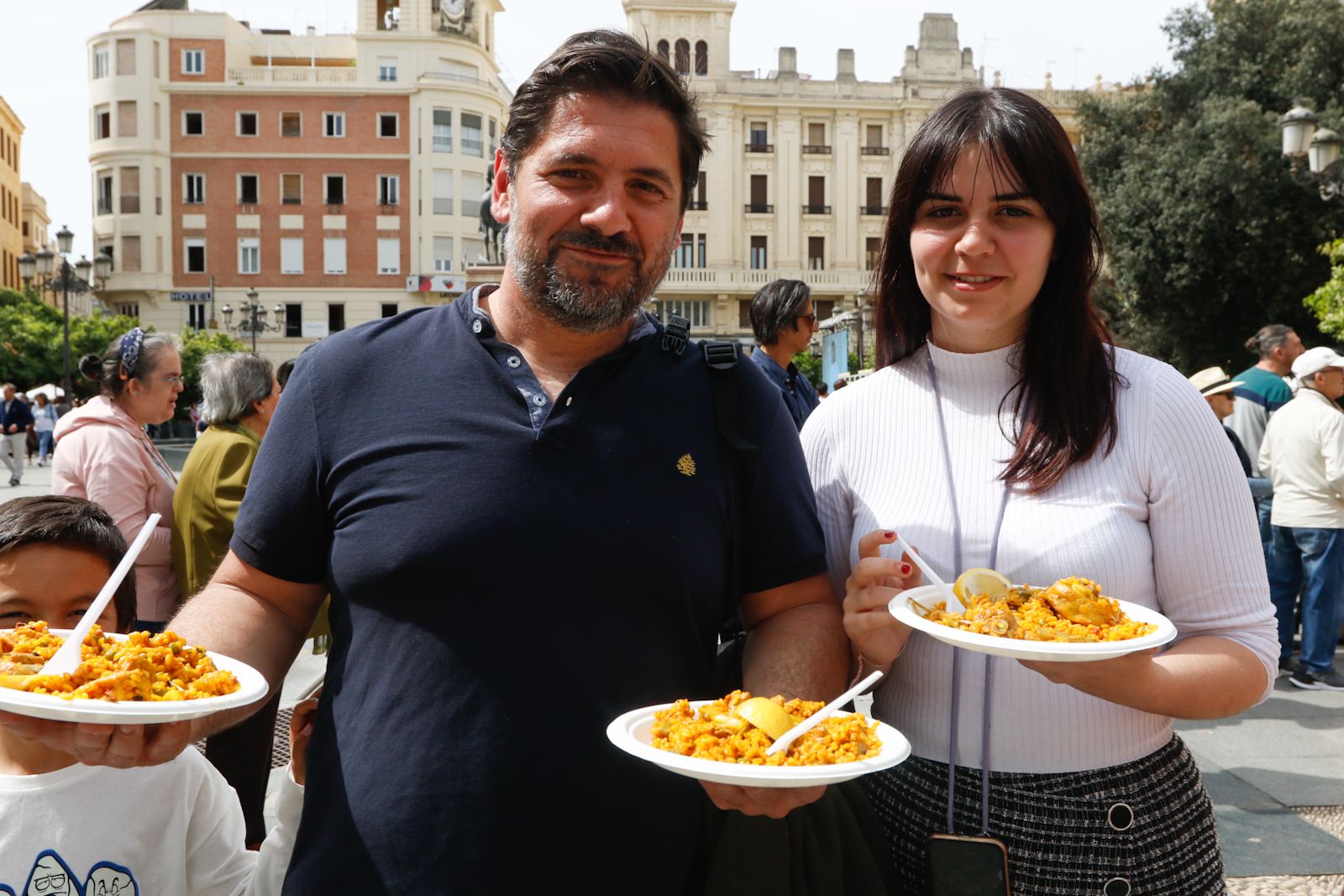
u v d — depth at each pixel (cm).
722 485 177
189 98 4541
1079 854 175
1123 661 154
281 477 175
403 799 158
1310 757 455
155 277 4531
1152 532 181
